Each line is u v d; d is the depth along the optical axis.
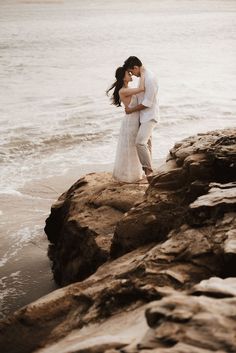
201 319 2.29
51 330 4.06
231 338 2.17
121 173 7.80
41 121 16.73
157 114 7.70
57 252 7.26
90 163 12.62
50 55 35.28
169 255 3.96
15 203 10.02
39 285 6.93
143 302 3.50
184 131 15.56
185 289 3.54
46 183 11.21
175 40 44.31
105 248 5.98
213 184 4.79
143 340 2.28
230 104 19.34
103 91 22.27
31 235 8.59
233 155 5.34
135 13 78.31
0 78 26.23
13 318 4.25
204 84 23.61
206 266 3.74
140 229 5.31
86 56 34.81
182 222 4.78
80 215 6.87
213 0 107.19
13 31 50.94
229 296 2.62
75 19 66.19
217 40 44.19
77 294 4.18
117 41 43.56
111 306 3.67
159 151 13.38
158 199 5.47
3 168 12.24
